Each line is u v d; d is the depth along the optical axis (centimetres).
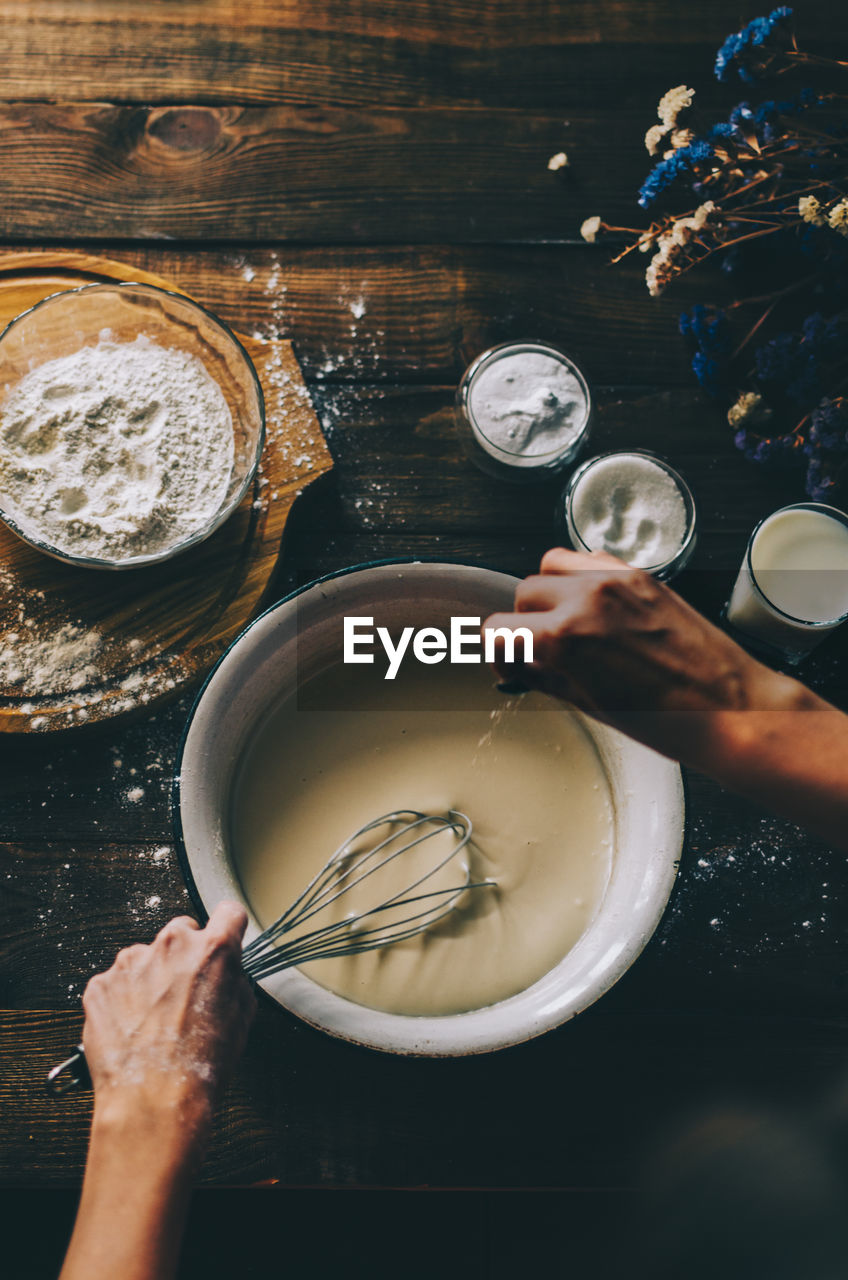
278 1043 81
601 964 73
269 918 78
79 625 83
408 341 88
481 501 87
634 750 77
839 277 85
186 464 83
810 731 57
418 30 90
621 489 84
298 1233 96
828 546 83
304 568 86
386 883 79
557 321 89
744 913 84
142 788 83
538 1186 80
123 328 84
